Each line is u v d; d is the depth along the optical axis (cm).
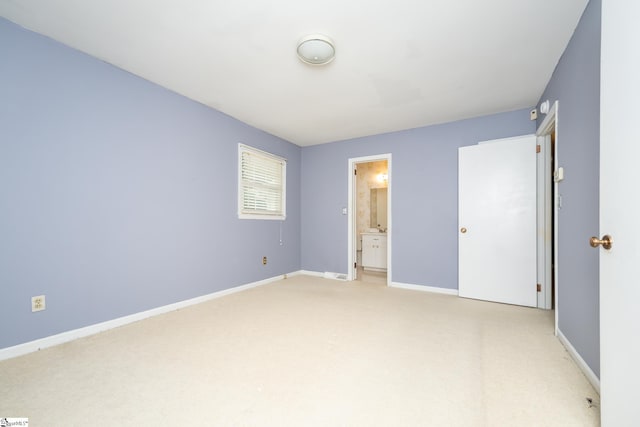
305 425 129
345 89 290
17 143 195
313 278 468
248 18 188
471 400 148
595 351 163
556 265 236
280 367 180
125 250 255
